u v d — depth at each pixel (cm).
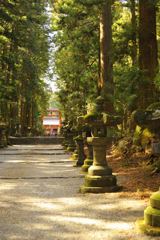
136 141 1203
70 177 977
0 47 2883
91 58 2589
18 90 3619
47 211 528
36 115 6156
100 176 709
